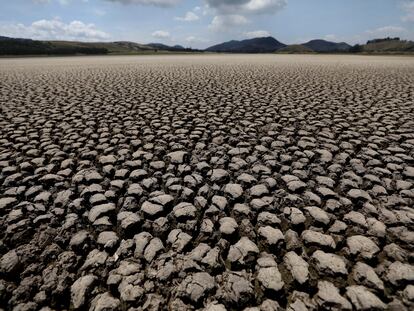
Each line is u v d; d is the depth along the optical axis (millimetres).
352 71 17828
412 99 9086
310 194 3715
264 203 3543
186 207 3455
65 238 2961
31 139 5812
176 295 2311
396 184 3939
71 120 7164
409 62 27531
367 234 2984
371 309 2154
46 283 2426
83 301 2281
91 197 3709
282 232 3098
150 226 3164
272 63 26844
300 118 7230
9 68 23219
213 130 6391
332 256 2666
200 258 2680
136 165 4641
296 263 2602
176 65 24719
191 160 4863
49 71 19781
